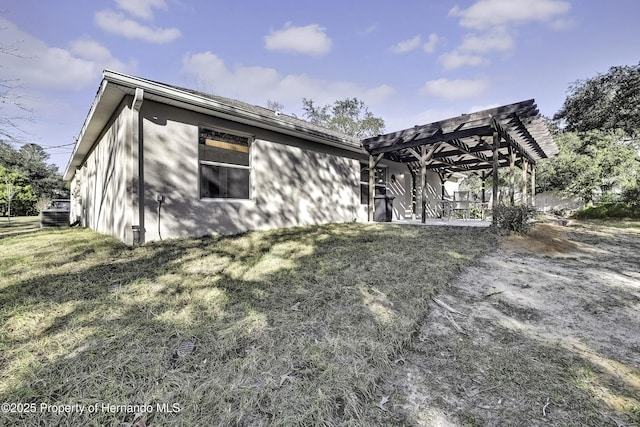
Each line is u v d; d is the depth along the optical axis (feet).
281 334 7.14
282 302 9.00
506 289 10.55
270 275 11.46
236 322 7.68
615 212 34.01
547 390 5.54
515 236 18.71
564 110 50.37
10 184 62.08
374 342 6.84
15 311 7.93
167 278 10.85
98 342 6.60
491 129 21.99
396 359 6.46
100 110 18.43
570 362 6.38
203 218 18.57
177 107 17.35
